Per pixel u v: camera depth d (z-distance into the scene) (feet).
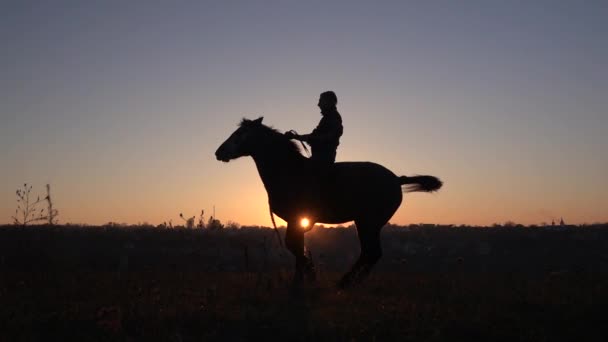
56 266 47.44
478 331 25.48
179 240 68.74
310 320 26.71
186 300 30.48
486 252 69.10
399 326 26.16
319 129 37.52
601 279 39.29
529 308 29.99
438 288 35.91
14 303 29.50
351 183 36.70
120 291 33.63
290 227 36.81
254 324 26.14
